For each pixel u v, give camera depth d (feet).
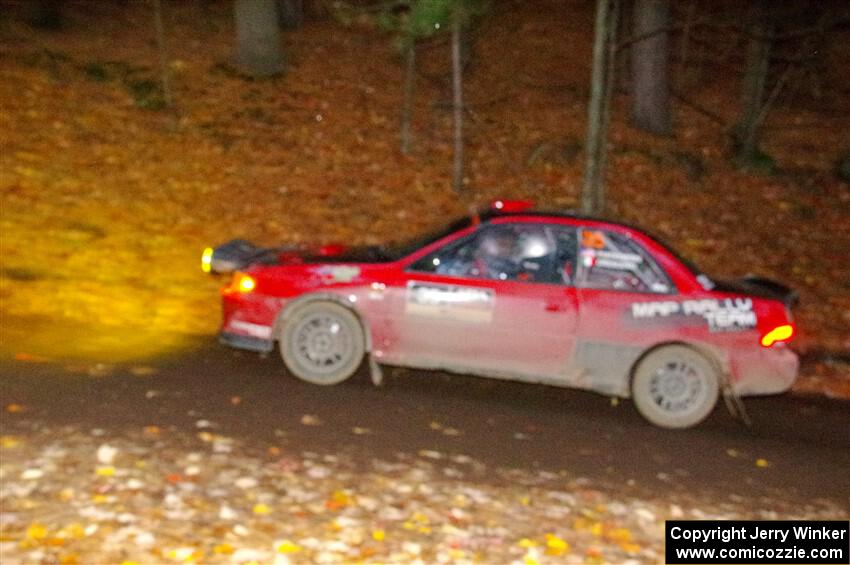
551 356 25.84
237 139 47.91
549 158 51.57
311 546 16.47
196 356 27.71
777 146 59.36
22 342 27.27
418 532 17.53
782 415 27.96
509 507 19.31
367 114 53.36
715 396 25.81
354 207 43.37
